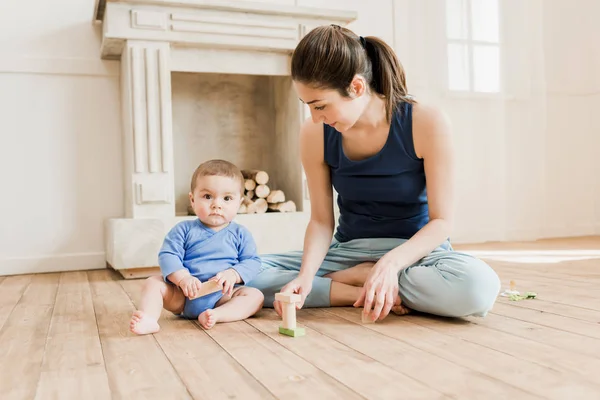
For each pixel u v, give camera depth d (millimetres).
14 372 1091
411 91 3783
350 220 1729
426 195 1637
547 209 4176
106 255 3133
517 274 2326
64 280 2662
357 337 1295
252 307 1553
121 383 1003
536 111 3914
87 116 3150
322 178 1688
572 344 1182
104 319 1624
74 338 1374
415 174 1577
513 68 3885
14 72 3018
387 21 3791
